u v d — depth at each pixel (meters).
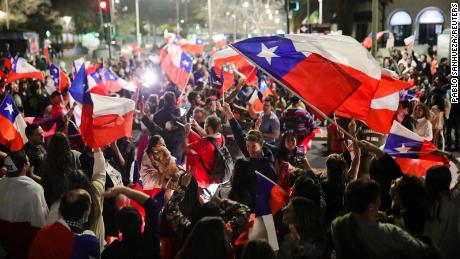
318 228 4.96
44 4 61.69
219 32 79.25
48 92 17.70
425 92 18.67
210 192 7.79
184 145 8.45
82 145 9.72
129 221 5.14
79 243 5.23
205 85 17.61
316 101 6.76
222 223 4.61
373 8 18.62
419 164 7.25
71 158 6.78
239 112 12.66
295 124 11.95
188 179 5.89
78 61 14.81
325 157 15.64
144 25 85.50
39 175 7.77
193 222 5.56
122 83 16.61
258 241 4.43
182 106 14.05
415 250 4.63
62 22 64.62
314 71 6.80
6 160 6.27
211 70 17.80
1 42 39.91
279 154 7.51
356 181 4.84
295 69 6.87
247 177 6.31
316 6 59.69
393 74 8.43
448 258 5.52
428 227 5.49
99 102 8.00
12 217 6.18
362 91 7.17
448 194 5.60
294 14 60.09
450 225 5.52
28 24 61.34
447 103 15.36
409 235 4.71
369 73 7.12
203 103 14.07
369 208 4.75
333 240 4.91
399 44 50.56
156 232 5.43
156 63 29.58
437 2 49.28
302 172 6.56
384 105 7.85
